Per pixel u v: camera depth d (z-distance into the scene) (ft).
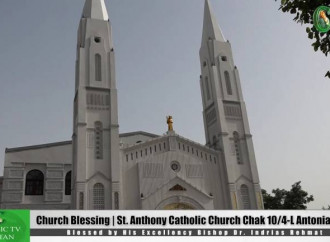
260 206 129.18
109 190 112.57
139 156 122.52
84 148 114.01
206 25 162.40
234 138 138.82
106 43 132.98
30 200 155.02
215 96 141.90
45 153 164.14
